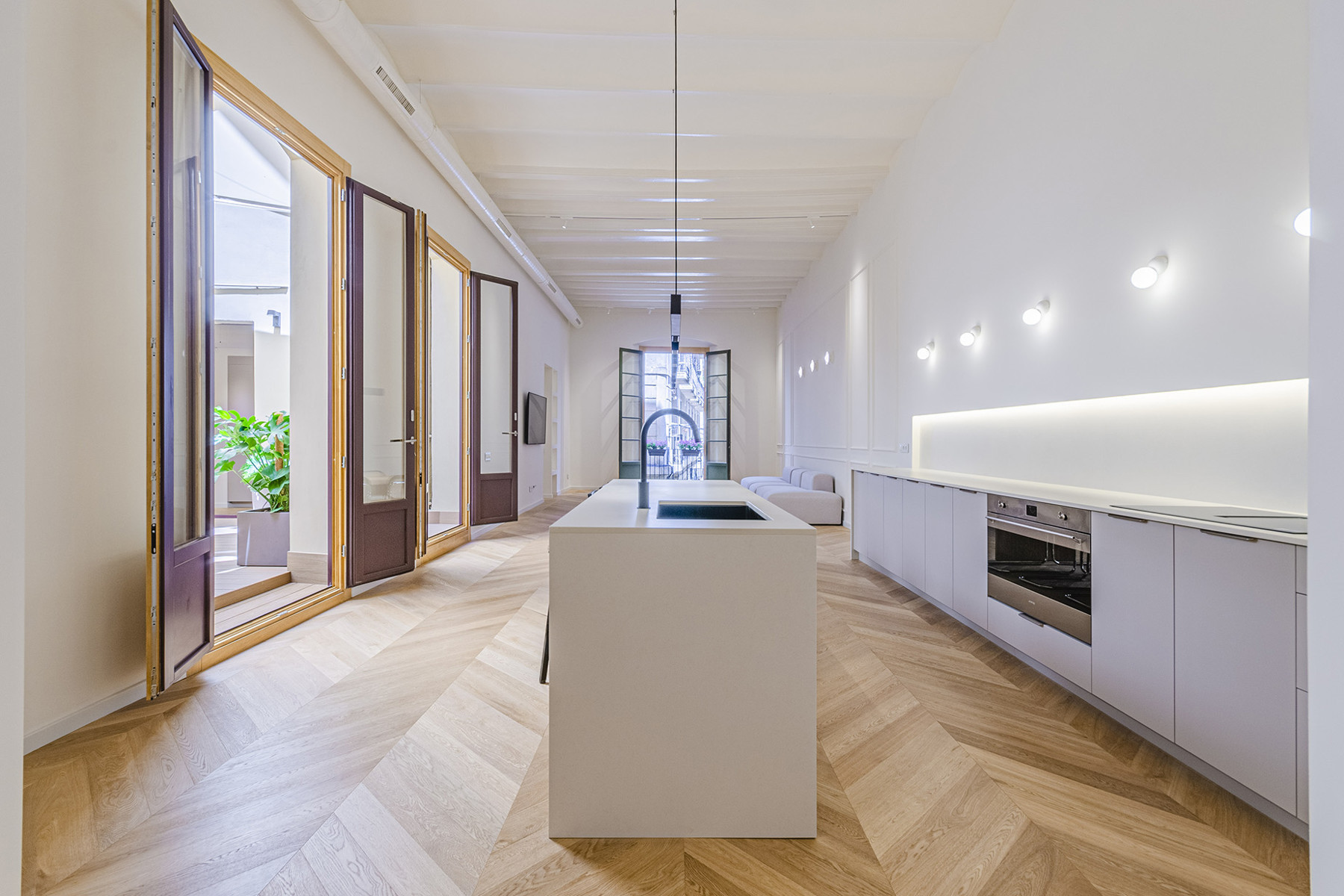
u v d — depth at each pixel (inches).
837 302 331.3
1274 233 92.1
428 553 219.1
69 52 88.7
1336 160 33.0
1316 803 33.8
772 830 69.5
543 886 61.1
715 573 69.8
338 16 145.7
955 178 195.5
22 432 35.0
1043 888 60.6
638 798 69.6
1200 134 104.7
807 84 196.7
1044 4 148.4
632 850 67.1
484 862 64.5
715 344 511.8
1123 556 93.0
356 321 167.0
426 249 207.6
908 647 132.8
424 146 205.5
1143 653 89.0
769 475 505.0
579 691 69.6
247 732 91.4
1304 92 88.1
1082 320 135.3
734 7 164.6
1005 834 69.3
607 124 223.8
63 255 88.4
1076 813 73.0
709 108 215.2
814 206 292.7
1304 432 90.8
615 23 168.2
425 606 161.3
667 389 538.0
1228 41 99.3
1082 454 137.9
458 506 276.1
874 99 209.0
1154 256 115.0
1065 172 140.8
